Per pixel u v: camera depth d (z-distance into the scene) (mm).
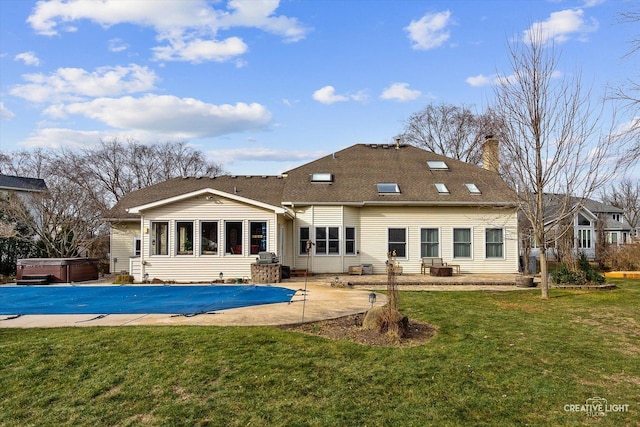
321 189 19984
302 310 9891
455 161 23328
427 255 19734
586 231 32969
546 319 9203
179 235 16500
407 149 24516
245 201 16375
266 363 6188
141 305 11031
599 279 14742
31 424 4590
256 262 16031
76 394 5281
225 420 4598
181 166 45438
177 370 5930
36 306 11016
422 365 6156
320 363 6207
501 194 19750
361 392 5254
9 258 19766
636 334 7941
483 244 19750
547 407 4871
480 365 6172
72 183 23844
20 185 29406
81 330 8062
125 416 4727
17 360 6383
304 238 19234
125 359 6367
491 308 10469
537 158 11875
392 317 7730
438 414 4699
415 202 19141
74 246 20516
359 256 19578
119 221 20391
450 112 39906
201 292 13352
